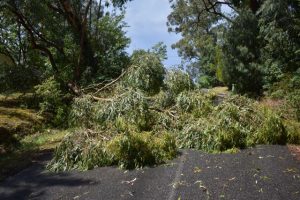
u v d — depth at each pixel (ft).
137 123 27.35
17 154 28.07
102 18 63.82
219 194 17.76
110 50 56.03
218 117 26.48
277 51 52.47
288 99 35.55
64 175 22.33
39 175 22.68
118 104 28.32
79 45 55.36
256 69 55.88
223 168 21.02
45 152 27.96
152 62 33.68
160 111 29.68
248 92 55.36
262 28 54.44
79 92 41.78
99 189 19.57
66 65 52.75
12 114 38.11
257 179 19.21
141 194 18.51
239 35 58.85
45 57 55.83
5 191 20.52
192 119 27.48
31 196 19.56
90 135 25.29
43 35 53.06
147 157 22.72
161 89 32.32
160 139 24.08
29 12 46.24
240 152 24.03
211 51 102.53
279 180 19.01
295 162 21.76
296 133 26.20
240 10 62.18
